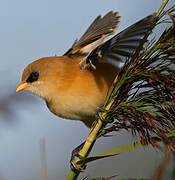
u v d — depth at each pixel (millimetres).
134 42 6895
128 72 6180
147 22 6391
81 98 8523
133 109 6012
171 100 5789
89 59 7750
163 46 5895
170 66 6051
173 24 5875
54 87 8805
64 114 9086
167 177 5898
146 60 6059
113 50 7473
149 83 6133
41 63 9195
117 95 6262
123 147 5883
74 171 6230
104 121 6285
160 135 5738
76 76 8547
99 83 8406
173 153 5789
